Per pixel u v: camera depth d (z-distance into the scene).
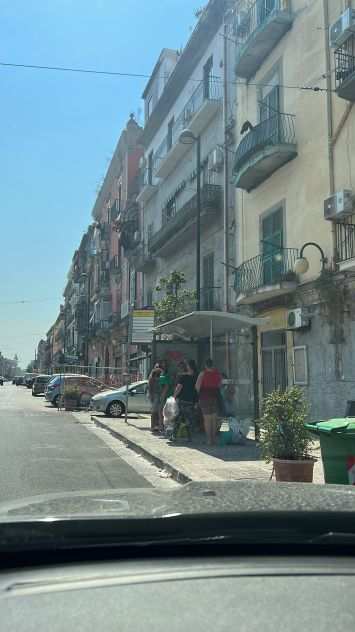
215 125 24.72
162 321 23.33
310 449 8.01
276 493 2.68
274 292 17.36
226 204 22.44
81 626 1.42
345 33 14.25
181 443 13.36
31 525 1.94
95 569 1.80
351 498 2.55
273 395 8.10
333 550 2.06
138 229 40.22
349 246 14.50
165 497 2.60
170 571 1.78
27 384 83.25
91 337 61.47
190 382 14.47
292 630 1.42
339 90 14.16
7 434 15.66
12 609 1.49
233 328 15.28
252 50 19.38
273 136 17.77
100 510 2.20
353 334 14.44
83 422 20.73
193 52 27.27
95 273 62.56
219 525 2.05
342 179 15.05
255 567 1.83
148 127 35.66
